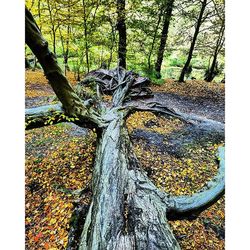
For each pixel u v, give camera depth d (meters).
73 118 3.96
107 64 10.15
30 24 2.69
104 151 3.64
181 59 11.26
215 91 8.58
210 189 3.15
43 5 7.94
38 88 7.55
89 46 8.99
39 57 3.04
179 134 5.56
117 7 8.75
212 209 3.70
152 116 6.33
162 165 4.51
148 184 3.02
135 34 9.76
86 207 3.11
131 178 2.98
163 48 10.05
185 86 9.11
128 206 2.49
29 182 4.20
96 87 6.86
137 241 2.11
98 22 8.77
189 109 6.97
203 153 4.89
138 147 4.97
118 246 2.07
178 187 4.06
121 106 5.72
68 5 7.76
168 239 2.21
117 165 3.15
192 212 2.83
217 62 10.52
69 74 9.66
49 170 4.41
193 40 9.48
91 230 2.45
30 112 3.97
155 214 2.45
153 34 9.76
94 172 3.62
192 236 3.26
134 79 7.52
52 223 3.51
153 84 9.03
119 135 3.97
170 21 10.61
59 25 8.39
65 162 4.58
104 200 2.65
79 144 5.05
